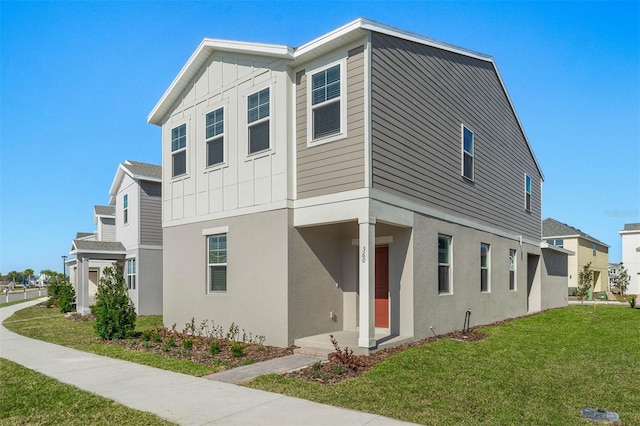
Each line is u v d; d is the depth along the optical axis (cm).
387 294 1148
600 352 954
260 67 1120
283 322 1006
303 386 698
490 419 548
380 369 782
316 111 1027
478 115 1470
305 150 1032
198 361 917
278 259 1030
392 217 980
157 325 1578
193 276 1288
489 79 1562
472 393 652
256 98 1128
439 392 657
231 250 1162
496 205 1588
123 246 2205
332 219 960
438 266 1183
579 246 3675
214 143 1252
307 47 1002
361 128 931
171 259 1381
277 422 545
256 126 1127
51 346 1164
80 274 2181
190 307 1289
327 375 749
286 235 1019
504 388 678
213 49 1230
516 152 1828
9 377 801
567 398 633
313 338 1013
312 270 1066
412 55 1105
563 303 2281
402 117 1043
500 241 1600
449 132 1269
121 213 2280
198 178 1298
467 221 1349
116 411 600
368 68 934
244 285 1114
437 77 1218
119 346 1131
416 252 1068
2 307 2873
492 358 879
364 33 934
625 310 1906
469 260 1345
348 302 1133
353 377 747
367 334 891
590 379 735
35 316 2117
